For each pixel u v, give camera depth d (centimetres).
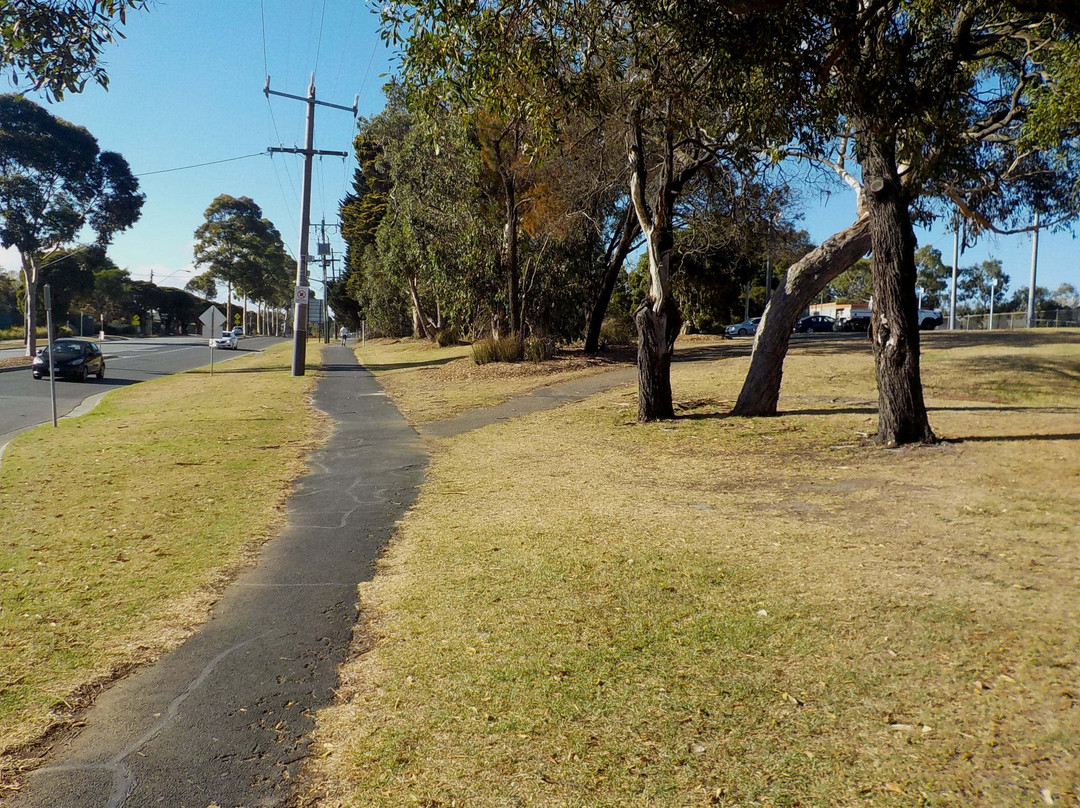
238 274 10206
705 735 373
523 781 344
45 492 950
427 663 466
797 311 1384
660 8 834
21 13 627
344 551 714
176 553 704
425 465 1141
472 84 864
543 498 891
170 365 3762
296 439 1386
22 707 421
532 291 2977
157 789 349
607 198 2630
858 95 829
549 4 863
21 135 3641
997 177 1414
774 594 545
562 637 491
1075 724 363
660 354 1426
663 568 614
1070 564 572
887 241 1052
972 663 427
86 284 6562
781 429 1252
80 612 559
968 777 331
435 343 4622
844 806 317
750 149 1080
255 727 402
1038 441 1012
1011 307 8706
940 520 707
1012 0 615
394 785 346
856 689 408
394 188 3422
